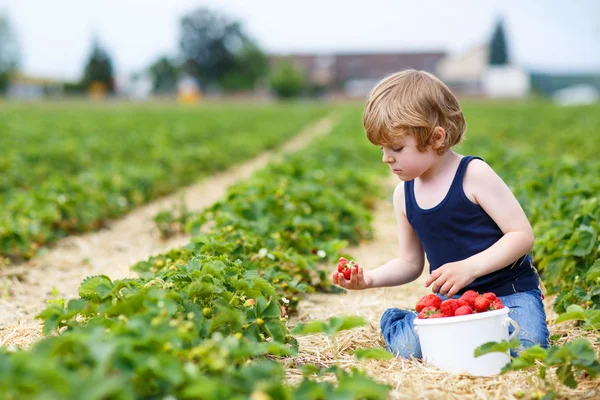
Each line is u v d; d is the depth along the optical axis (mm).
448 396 2918
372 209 9336
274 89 89188
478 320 3086
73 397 1908
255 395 2166
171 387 2281
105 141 15719
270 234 5344
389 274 3736
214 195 11109
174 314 2984
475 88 97875
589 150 13992
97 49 107312
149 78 118625
